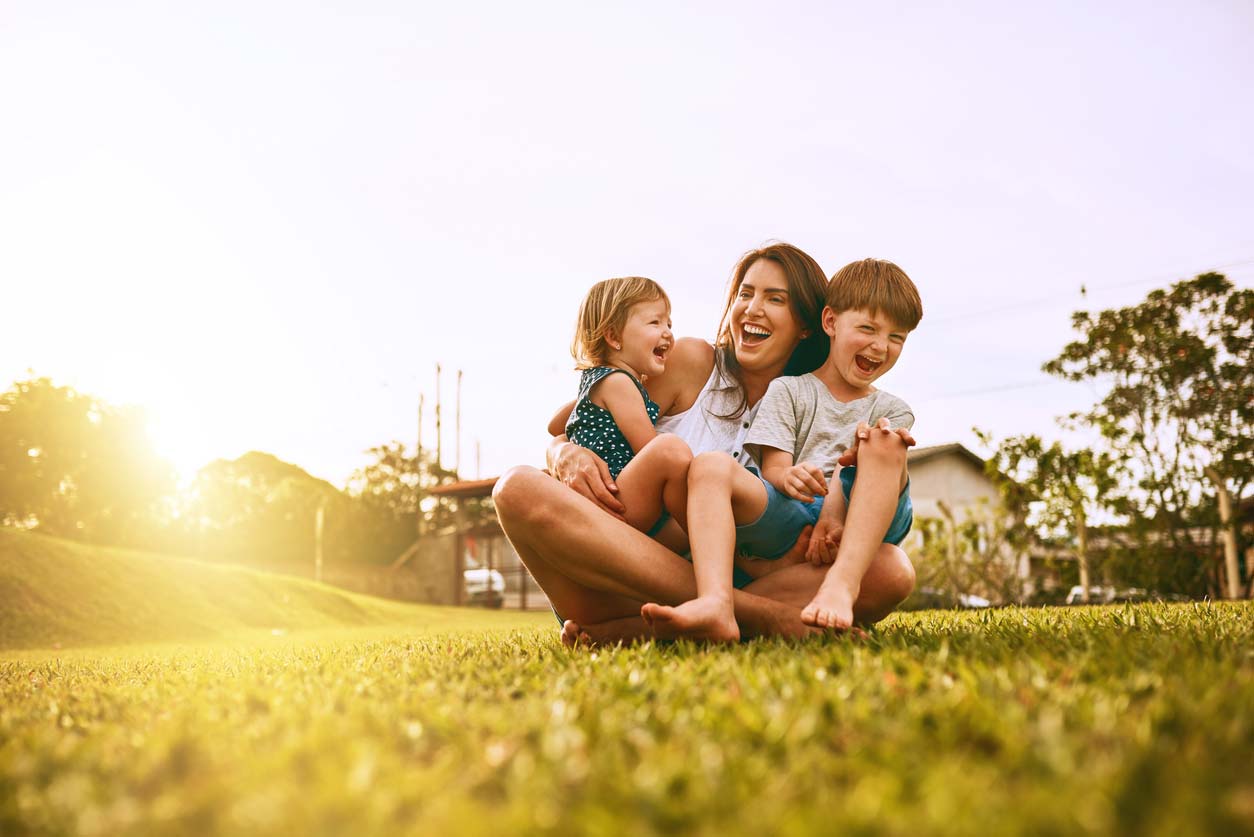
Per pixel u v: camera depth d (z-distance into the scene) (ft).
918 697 4.38
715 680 5.18
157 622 46.03
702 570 6.99
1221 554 46.55
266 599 55.62
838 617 6.86
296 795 3.08
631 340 8.54
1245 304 44.88
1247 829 2.52
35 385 143.33
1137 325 46.52
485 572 117.19
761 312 8.71
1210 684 4.43
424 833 2.70
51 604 44.34
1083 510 42.06
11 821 3.17
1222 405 44.37
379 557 150.92
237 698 5.42
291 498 153.38
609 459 8.21
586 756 3.58
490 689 5.41
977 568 43.78
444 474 155.84
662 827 2.77
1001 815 2.64
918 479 76.95
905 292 8.34
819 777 3.16
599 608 8.18
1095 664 5.14
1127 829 2.58
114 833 2.94
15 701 6.80
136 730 4.68
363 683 5.75
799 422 8.30
